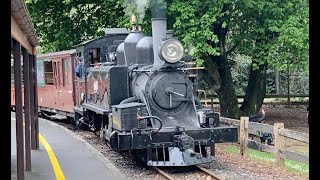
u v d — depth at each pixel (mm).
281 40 17625
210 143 11016
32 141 12812
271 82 34344
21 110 7918
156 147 10664
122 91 12445
